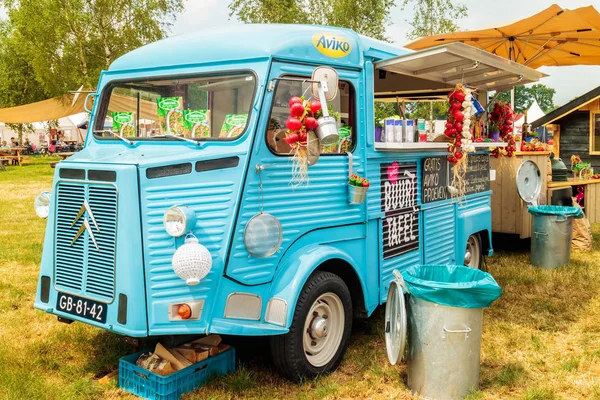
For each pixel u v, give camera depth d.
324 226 4.13
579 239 8.34
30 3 22.84
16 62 31.83
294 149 3.77
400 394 3.81
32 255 7.74
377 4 20.53
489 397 3.78
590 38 9.23
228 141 3.69
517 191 7.89
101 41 23.03
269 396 3.76
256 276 3.64
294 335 3.78
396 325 3.77
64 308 3.75
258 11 20.42
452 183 5.83
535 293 6.16
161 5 23.38
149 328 3.37
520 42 9.73
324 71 3.71
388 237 4.79
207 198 3.50
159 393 3.62
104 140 4.39
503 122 6.96
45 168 24.92
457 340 3.60
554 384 4.00
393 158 4.83
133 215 3.36
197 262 3.24
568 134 14.30
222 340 4.59
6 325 5.11
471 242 6.54
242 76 3.79
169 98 4.14
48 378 4.06
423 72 5.39
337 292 4.13
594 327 5.11
